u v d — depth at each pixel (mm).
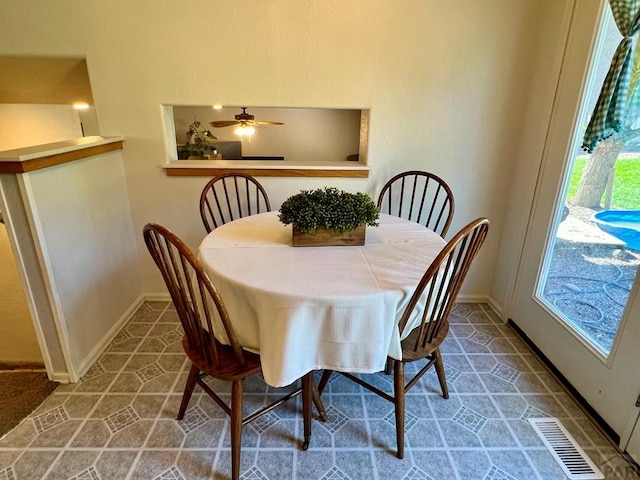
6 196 1514
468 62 2150
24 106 3854
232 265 1373
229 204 2184
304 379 1408
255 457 1434
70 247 1784
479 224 1232
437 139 2295
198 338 1302
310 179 2355
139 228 2410
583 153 1764
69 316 1775
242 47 2078
